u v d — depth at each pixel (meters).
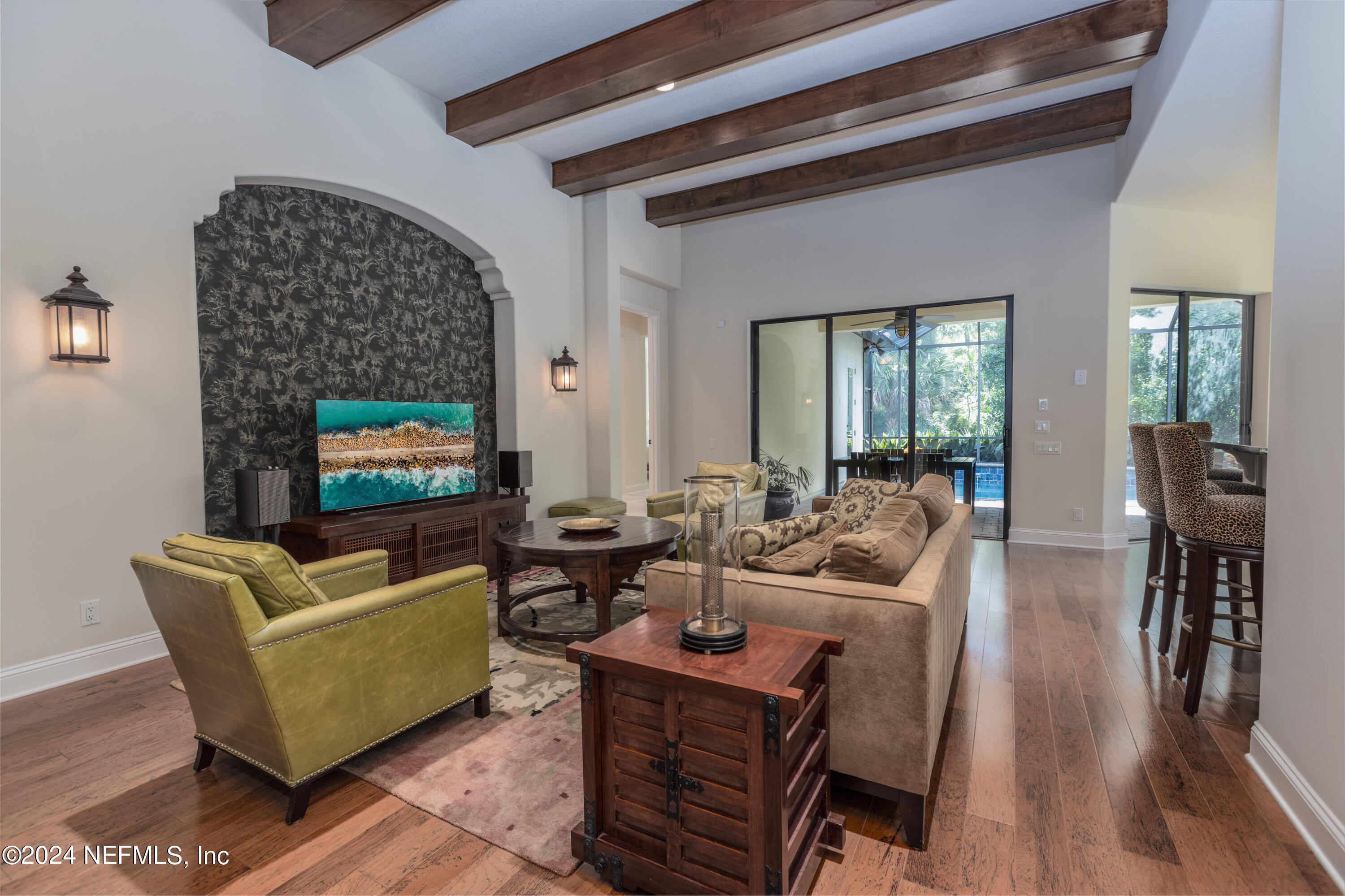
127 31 2.86
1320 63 1.65
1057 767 2.02
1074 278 5.29
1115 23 3.36
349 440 3.82
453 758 2.11
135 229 2.90
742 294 6.86
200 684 1.92
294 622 1.75
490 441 5.19
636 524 3.69
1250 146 3.96
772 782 1.32
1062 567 4.66
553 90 3.92
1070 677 2.72
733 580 1.65
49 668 2.65
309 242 3.81
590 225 5.93
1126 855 1.61
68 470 2.71
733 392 6.95
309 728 1.80
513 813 1.82
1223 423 5.55
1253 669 2.79
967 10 3.45
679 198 6.31
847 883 1.53
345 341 4.03
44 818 1.81
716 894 1.40
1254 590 2.54
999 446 5.68
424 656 2.14
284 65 3.48
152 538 2.97
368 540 3.70
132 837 1.73
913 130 5.04
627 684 1.52
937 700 1.85
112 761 2.11
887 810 1.85
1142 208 5.18
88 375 2.75
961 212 5.74
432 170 4.36
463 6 3.38
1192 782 1.93
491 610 3.86
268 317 3.60
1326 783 1.58
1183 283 5.26
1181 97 3.31
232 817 1.81
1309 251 1.69
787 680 1.36
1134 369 5.58
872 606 1.70
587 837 1.57
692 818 1.43
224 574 1.69
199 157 3.12
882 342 6.15
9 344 2.53
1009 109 4.70
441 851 1.67
